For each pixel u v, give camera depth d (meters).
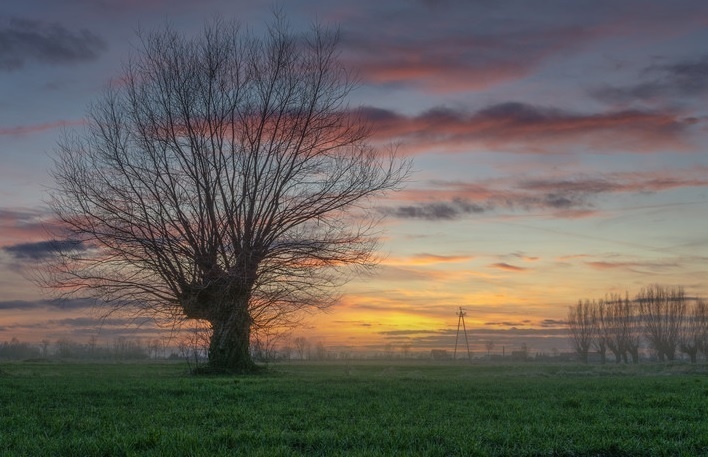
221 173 31.80
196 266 31.52
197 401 15.36
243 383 21.88
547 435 10.23
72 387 19.17
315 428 10.88
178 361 64.44
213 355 31.61
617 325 101.62
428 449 8.88
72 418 11.76
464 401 15.62
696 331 98.50
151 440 9.25
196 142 31.72
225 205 31.53
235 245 31.42
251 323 32.00
